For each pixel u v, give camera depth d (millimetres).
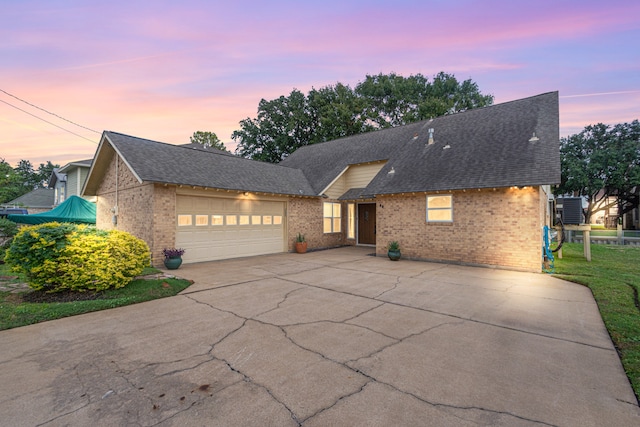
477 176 10609
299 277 8664
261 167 15500
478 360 3643
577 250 14758
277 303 6102
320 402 2746
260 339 4266
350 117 29453
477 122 13992
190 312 5520
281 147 32438
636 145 27266
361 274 9125
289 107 32281
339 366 3463
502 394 2906
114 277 6648
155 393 2891
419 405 2705
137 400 2773
